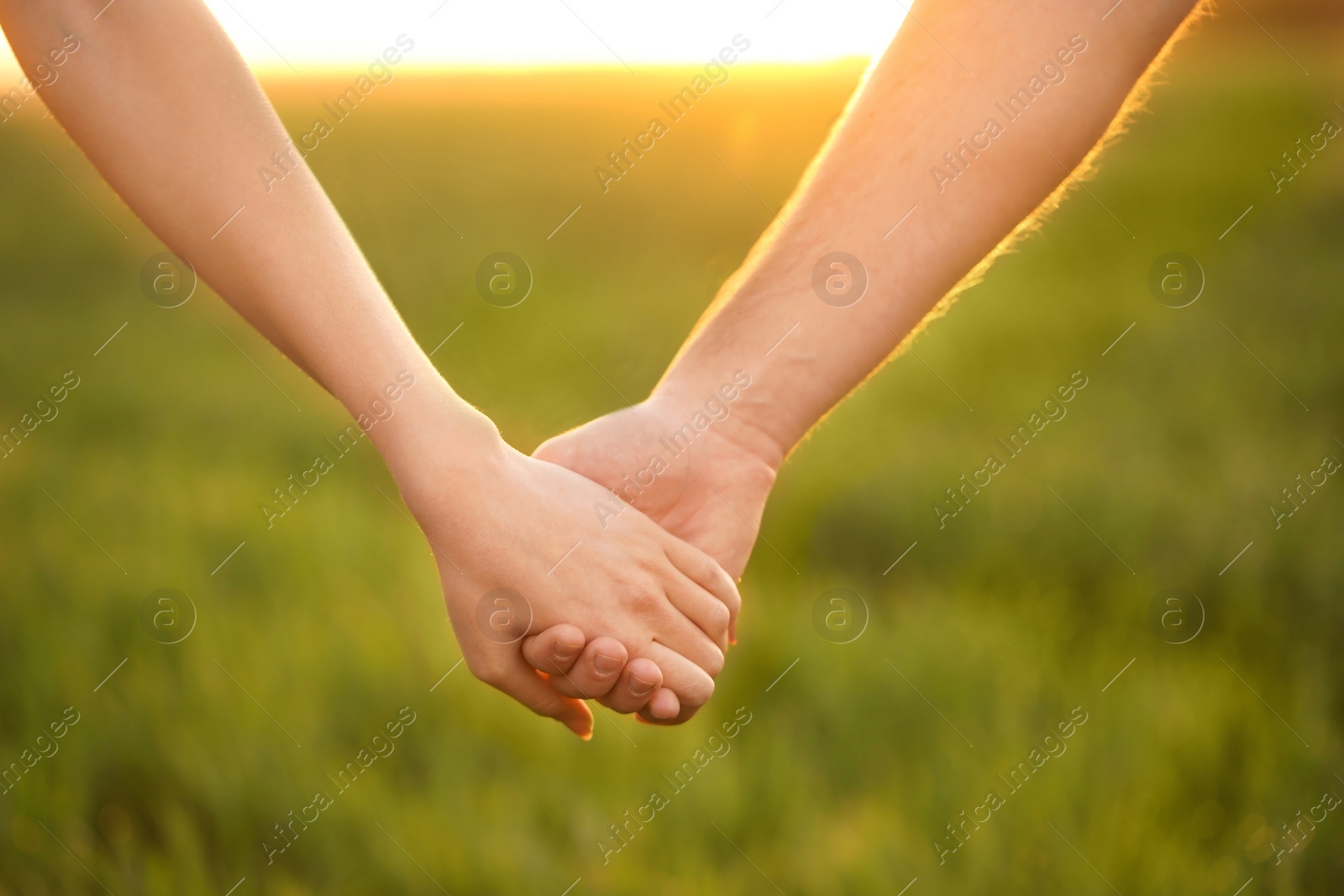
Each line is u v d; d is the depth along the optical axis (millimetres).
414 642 2045
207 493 2799
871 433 3238
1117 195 7480
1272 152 8750
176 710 1846
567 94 13586
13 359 4367
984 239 1169
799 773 1701
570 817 1649
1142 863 1471
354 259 1029
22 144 10312
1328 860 1489
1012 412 3432
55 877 1499
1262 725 1761
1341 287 4594
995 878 1478
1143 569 2361
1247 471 2664
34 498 2770
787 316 1241
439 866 1516
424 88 15484
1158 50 1097
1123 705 1826
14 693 1888
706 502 1298
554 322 3955
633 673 1184
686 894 1465
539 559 1120
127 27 938
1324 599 2080
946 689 1921
